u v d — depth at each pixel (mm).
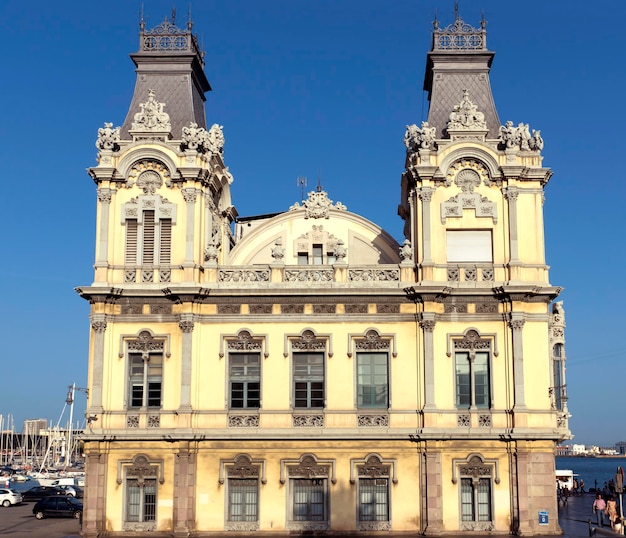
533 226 47875
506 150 48125
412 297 46594
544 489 44688
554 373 51250
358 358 46875
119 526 45125
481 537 43750
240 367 46938
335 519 44938
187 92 52906
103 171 48281
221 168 52531
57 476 127125
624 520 50281
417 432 44906
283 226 52375
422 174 47906
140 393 46719
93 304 47062
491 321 46594
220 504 45156
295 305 47094
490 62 53469
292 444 45656
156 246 48000
